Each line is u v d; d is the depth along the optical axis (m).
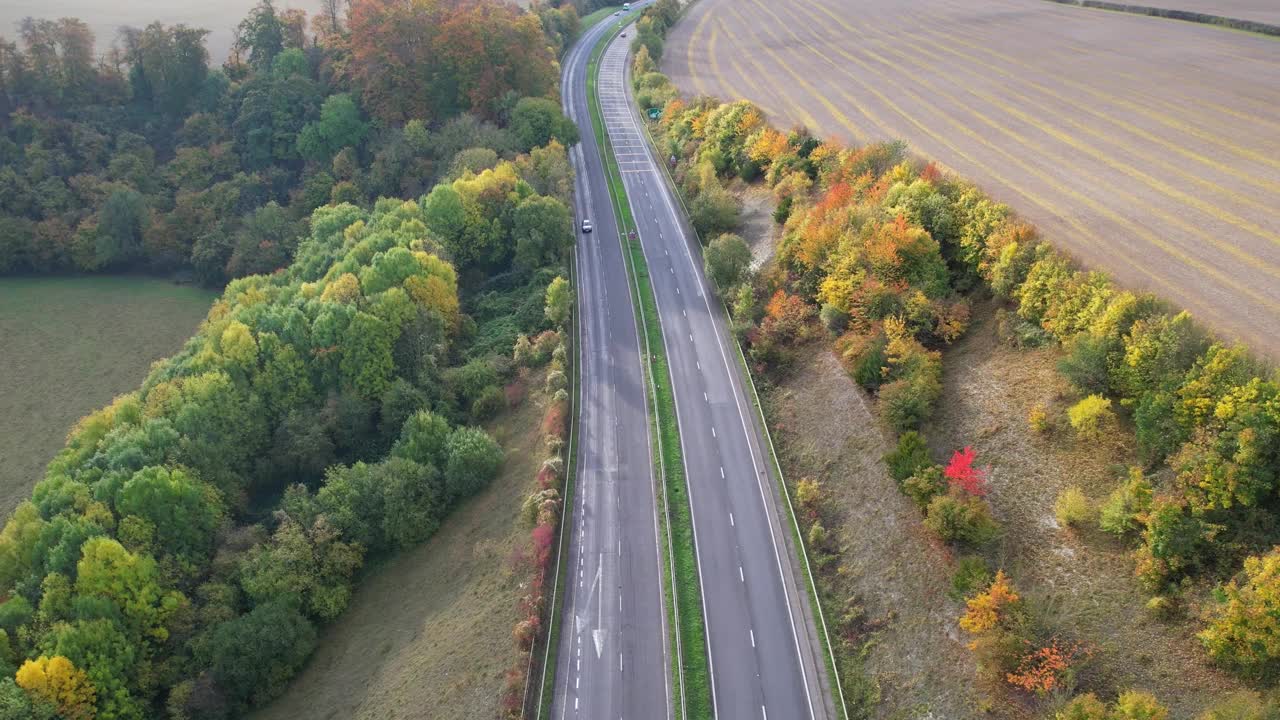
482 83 170.38
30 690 70.44
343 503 91.44
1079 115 133.50
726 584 76.75
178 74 177.50
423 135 160.38
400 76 169.38
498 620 75.75
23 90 171.62
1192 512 57.66
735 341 109.62
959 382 81.19
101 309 149.50
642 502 87.50
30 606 78.75
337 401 104.81
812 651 70.25
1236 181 103.25
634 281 126.88
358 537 90.56
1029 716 55.47
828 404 89.88
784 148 134.62
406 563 91.38
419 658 76.62
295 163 172.75
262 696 79.25
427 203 134.50
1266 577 50.56
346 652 82.88
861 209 101.62
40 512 87.19
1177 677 52.97
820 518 80.38
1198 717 50.53
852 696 65.44
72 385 129.50
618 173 163.62
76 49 174.38
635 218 146.25
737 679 68.44
